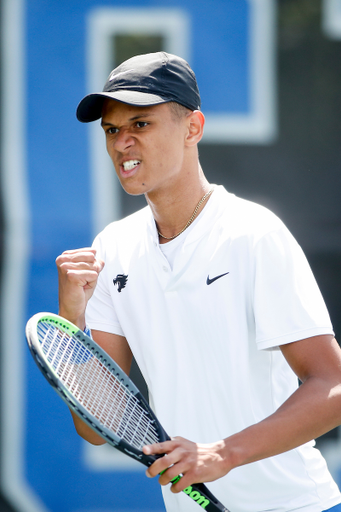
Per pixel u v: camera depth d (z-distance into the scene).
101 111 7.60
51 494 14.50
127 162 7.18
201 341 7.30
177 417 7.40
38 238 14.34
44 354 6.14
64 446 14.59
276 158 14.63
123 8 14.50
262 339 6.80
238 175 14.62
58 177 14.38
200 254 7.34
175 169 7.27
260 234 7.04
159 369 7.51
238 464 6.04
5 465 14.40
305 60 14.71
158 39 14.55
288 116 14.67
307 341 6.71
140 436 6.71
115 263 8.01
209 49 14.60
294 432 6.14
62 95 14.41
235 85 14.62
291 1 14.67
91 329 8.17
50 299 14.33
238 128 14.63
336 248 14.62
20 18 14.27
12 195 14.27
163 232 7.83
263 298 6.86
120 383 6.95
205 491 6.65
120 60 14.52
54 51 14.39
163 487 7.78
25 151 14.32
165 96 7.09
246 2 14.63
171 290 7.43
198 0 14.57
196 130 7.49
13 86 14.27
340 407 6.32
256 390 7.26
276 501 7.23
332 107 14.70
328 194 14.66
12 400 14.41
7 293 14.23
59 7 14.39
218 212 7.50
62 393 6.01
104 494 14.63
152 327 7.56
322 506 7.34
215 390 7.27
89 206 14.46
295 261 7.00
